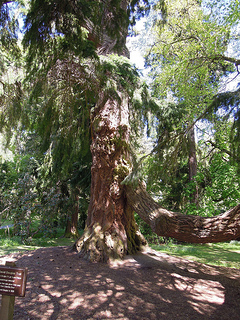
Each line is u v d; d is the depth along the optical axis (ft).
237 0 27.91
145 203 20.57
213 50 29.89
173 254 30.22
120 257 20.67
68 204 44.98
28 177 39.93
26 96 17.57
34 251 25.12
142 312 12.60
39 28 11.83
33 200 39.93
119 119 23.35
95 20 13.35
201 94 34.22
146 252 23.61
